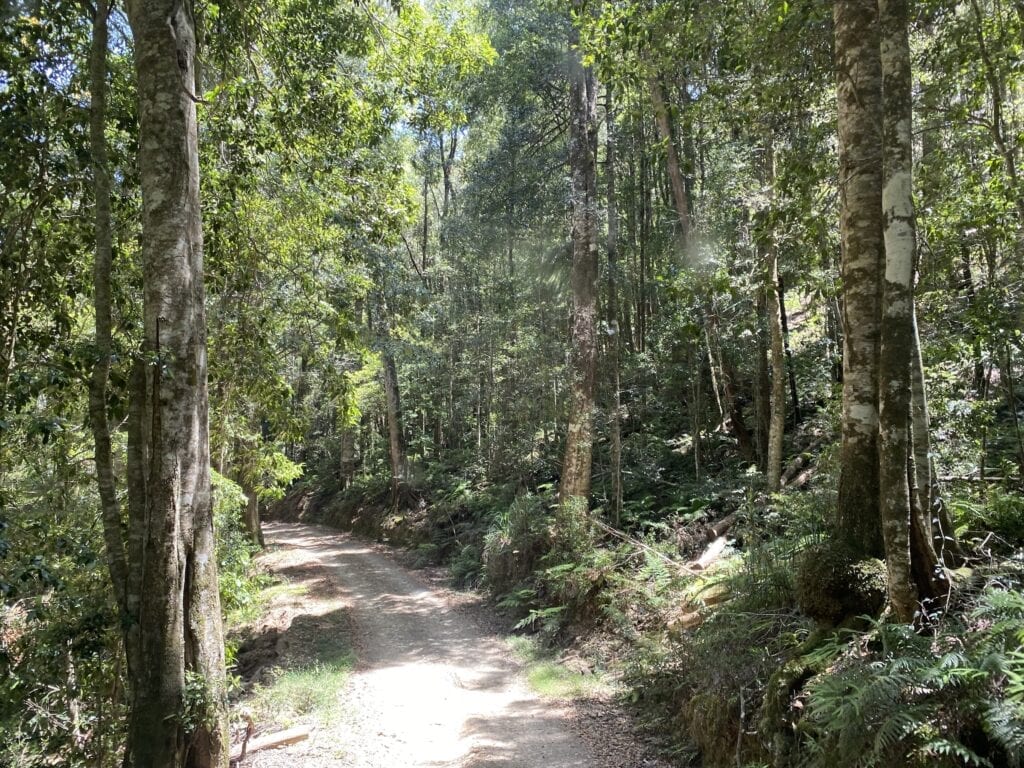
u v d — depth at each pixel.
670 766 6.11
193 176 6.17
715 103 8.07
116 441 8.31
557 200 17.78
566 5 12.91
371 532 23.92
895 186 4.64
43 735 6.34
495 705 8.41
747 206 11.66
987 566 5.04
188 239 6.06
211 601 6.02
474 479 20.78
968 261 8.82
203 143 9.04
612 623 9.99
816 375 13.45
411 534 20.98
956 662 3.57
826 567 5.30
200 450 6.07
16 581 5.23
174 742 5.51
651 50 7.52
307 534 26.62
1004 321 7.41
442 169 30.36
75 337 7.18
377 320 20.17
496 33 16.44
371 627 12.46
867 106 5.53
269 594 14.98
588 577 11.09
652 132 16.59
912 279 4.67
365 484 27.45
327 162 9.89
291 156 9.73
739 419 14.00
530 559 13.75
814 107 8.00
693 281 8.43
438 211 33.59
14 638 6.63
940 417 8.15
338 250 11.84
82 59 7.28
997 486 7.26
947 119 7.29
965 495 7.12
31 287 6.86
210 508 6.18
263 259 10.58
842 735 3.80
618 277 15.59
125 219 7.69
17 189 6.22
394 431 23.84
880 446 4.75
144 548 5.69
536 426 18.36
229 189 9.10
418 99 9.89
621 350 17.66
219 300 10.45
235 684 7.23
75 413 8.01
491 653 10.88
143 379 6.11
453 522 19.67
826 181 8.66
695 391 13.99
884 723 3.58
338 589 15.67
